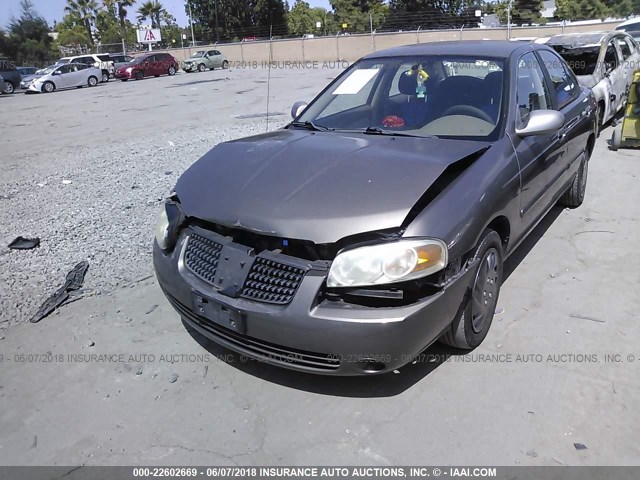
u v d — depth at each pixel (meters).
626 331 3.46
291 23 75.25
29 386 3.23
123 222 5.86
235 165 3.41
